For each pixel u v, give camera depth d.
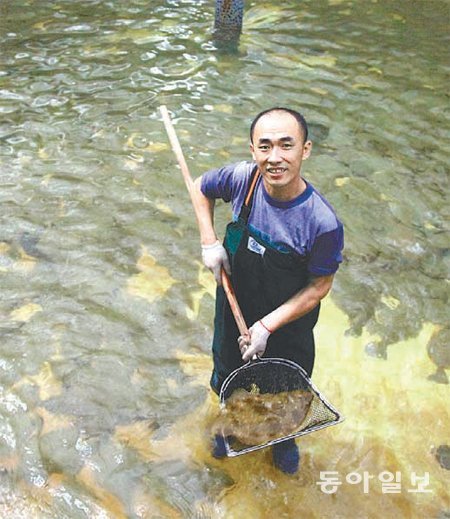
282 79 6.28
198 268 4.12
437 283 4.09
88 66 6.37
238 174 2.40
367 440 3.16
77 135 5.33
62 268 4.05
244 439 2.65
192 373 3.45
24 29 7.08
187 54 6.64
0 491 2.84
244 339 2.44
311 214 2.25
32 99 5.79
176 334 3.67
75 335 3.62
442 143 5.45
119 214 4.51
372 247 4.34
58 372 3.40
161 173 4.92
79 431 3.12
